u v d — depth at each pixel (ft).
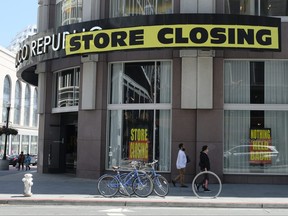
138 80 62.44
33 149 245.24
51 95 75.97
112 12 64.95
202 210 38.65
